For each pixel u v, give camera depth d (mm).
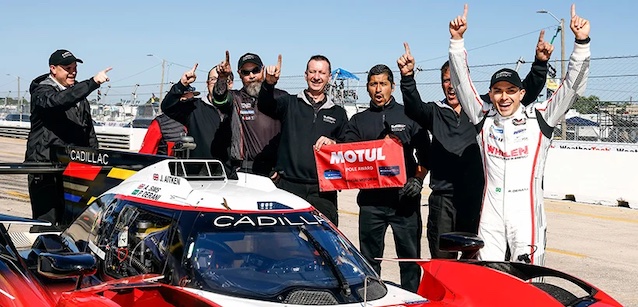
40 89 7898
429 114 6820
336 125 7379
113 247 5105
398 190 7012
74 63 8086
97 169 7020
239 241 4527
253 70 7371
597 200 15492
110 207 5379
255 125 7422
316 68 7211
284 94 7344
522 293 4516
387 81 7082
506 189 5859
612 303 4559
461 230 6801
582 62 5664
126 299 4430
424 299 4578
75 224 5766
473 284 4742
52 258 4309
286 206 4898
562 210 14391
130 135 28688
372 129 7152
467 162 6711
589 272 9125
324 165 7055
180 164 5387
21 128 33219
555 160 16406
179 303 4176
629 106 21891
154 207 4957
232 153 7480
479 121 6074
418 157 7250
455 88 6152
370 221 7121
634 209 14727
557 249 10508
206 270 4363
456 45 6062
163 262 4562
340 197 15711
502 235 5914
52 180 7836
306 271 4449
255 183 5312
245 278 4309
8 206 12867
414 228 7090
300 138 7250
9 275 4793
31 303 4617
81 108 8305
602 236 11602
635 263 9680
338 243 4816
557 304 4344
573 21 5699
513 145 5844
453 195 6766
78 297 4227
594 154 15703
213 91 7059
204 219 4641
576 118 25484
